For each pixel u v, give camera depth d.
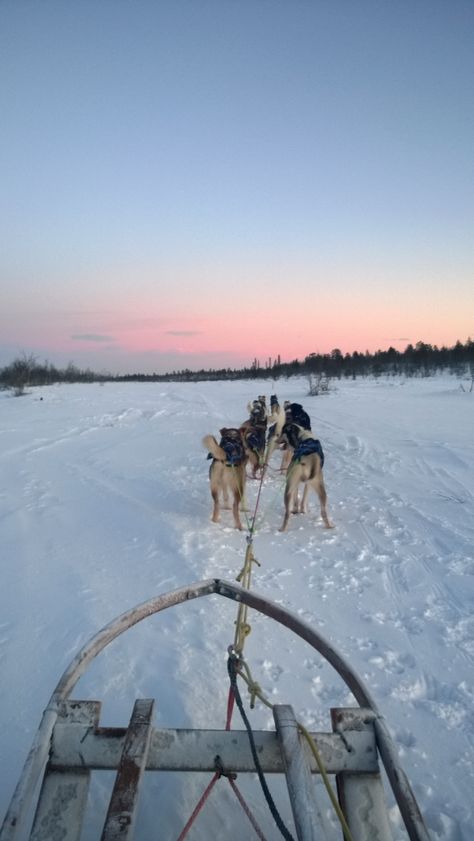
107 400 26.22
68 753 1.97
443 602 5.06
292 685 3.67
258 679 3.71
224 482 7.42
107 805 2.62
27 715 3.29
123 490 9.24
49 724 2.01
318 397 28.11
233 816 2.62
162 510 8.00
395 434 15.31
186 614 4.61
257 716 3.31
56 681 3.63
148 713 2.10
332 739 2.04
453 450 12.80
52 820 1.82
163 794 2.72
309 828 1.52
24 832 2.36
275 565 5.90
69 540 6.61
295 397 28.80
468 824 2.67
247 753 2.02
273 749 2.03
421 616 4.79
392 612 4.86
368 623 4.64
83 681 3.61
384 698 3.61
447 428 16.52
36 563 5.83
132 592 5.04
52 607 4.75
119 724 3.17
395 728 3.33
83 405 23.91
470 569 5.84
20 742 3.06
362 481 9.95
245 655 4.02
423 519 7.63
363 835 1.83
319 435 15.08
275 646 4.16
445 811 2.74
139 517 7.56
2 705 3.39
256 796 2.74
